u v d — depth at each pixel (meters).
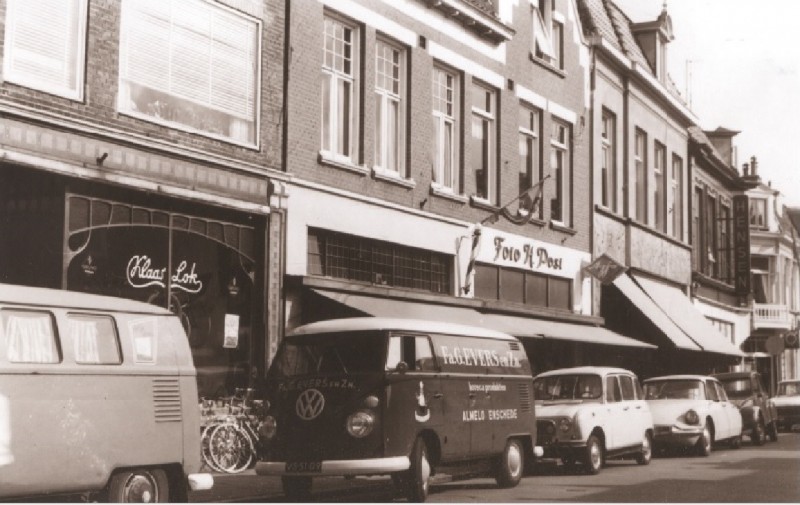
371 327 13.38
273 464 13.02
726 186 45.72
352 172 20.30
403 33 22.11
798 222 54.97
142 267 15.84
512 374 15.71
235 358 17.55
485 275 24.98
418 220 22.23
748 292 44.88
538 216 27.53
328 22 20.25
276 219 18.19
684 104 38.41
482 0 25.36
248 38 18.09
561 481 16.25
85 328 10.17
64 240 14.32
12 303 9.56
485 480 16.56
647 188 34.91
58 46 14.48
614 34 33.88
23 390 9.38
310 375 13.21
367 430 12.69
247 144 17.84
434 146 23.52
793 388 37.19
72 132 14.34
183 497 11.04
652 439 20.47
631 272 32.84
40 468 9.41
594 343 26.36
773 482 16.06
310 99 19.36
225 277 17.47
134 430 10.37
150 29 16.05
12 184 14.20
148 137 15.53
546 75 28.19
